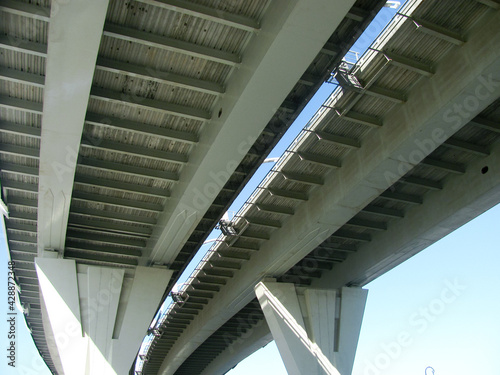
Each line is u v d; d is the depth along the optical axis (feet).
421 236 85.46
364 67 60.44
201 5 48.57
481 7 52.90
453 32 55.47
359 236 98.12
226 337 163.22
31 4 47.52
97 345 79.36
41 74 56.75
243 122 56.75
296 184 82.43
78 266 83.05
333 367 92.12
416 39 57.06
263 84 51.60
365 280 104.68
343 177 74.95
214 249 104.42
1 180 75.87
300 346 92.38
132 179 76.23
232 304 114.21
